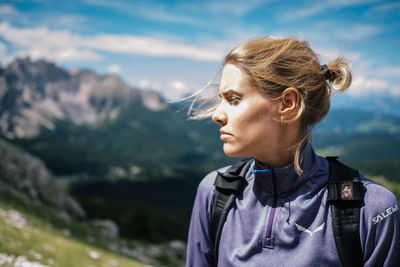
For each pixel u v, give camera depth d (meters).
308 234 1.21
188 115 1.35
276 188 1.31
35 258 8.30
